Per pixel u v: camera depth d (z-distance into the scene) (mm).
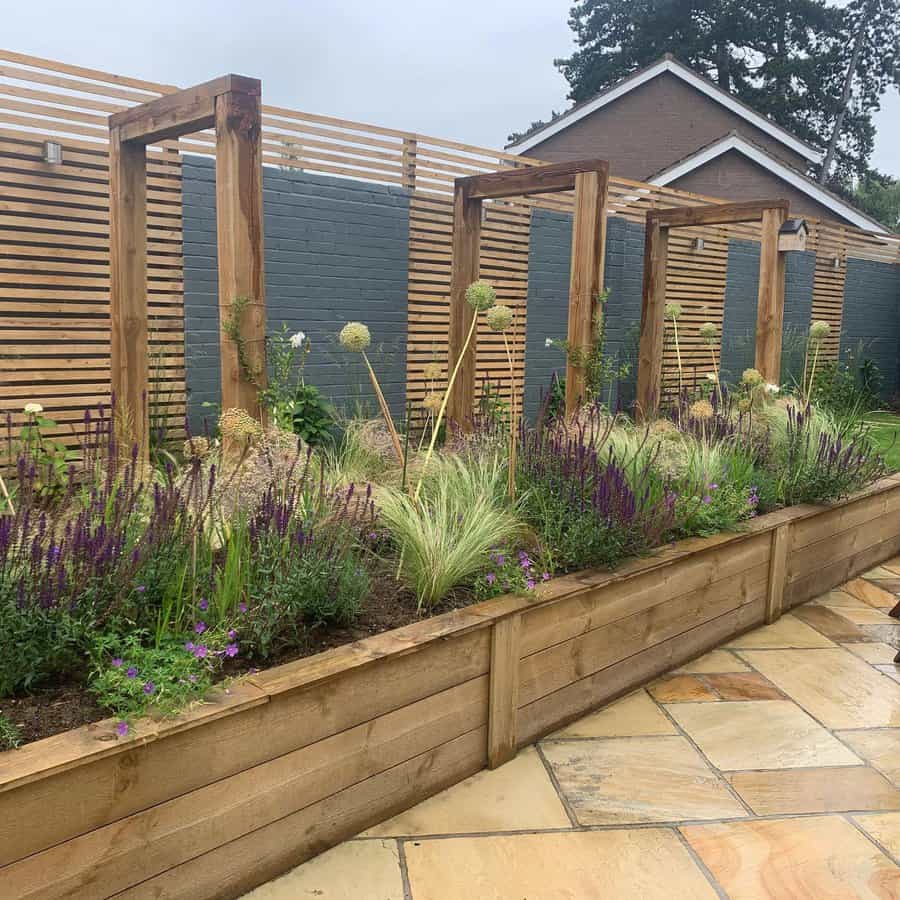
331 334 5891
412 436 5352
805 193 14531
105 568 1993
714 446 4199
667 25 25125
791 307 10266
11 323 4344
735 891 1945
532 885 1942
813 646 3504
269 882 1900
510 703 2465
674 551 3131
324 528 2445
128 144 3709
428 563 2549
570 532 2908
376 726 2082
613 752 2574
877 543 4699
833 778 2461
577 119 17062
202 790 1727
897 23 26297
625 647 2943
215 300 5203
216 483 2666
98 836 1568
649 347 6371
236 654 2064
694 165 13938
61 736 1586
